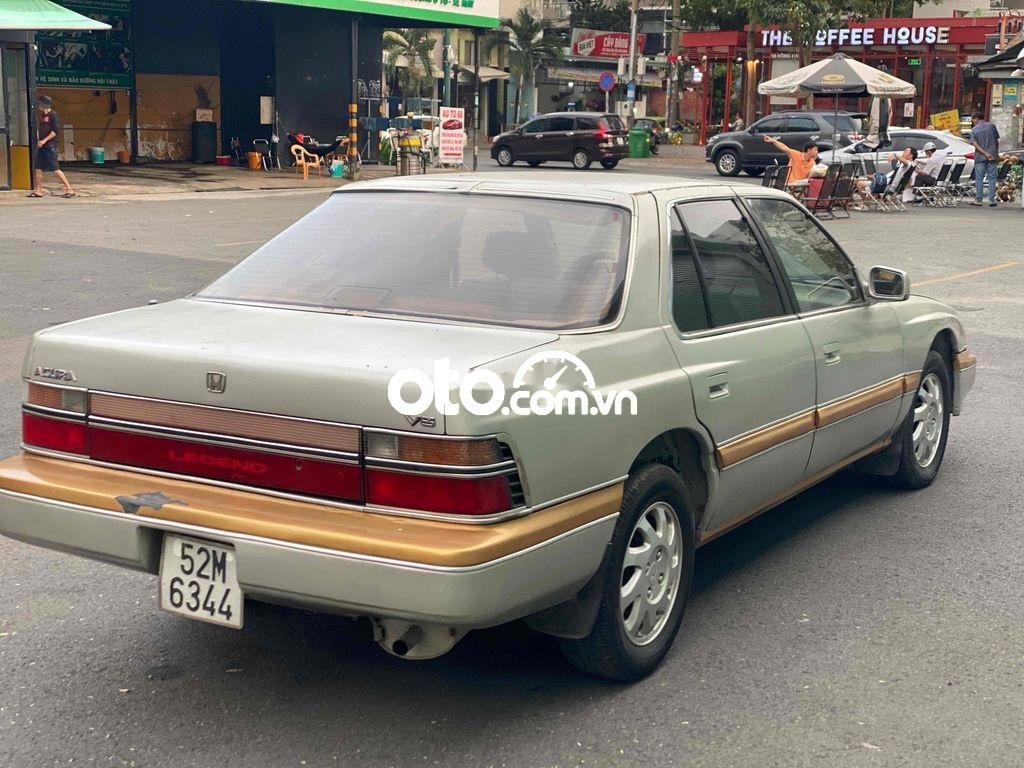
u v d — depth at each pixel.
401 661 4.26
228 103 33.00
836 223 21.00
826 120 32.22
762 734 3.77
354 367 3.40
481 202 4.45
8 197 21.88
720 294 4.54
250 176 29.14
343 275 4.25
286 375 3.46
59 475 3.78
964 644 4.50
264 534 3.39
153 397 3.67
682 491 4.19
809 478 5.23
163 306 4.28
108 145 31.44
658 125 61.38
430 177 4.78
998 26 41.16
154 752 3.60
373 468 3.36
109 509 3.63
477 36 34.22
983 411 8.32
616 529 3.85
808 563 5.36
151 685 4.04
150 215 19.77
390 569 3.25
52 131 22.20
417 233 4.37
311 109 32.09
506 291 4.03
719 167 34.06
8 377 8.47
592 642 3.90
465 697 3.98
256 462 3.52
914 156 25.55
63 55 30.19
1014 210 24.34
